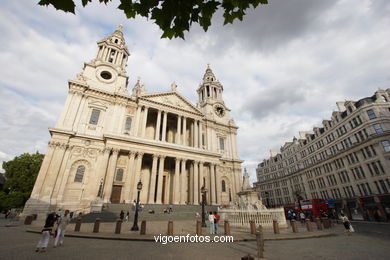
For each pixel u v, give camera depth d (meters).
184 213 31.00
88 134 37.09
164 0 3.86
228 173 53.25
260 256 9.41
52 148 32.91
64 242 12.92
